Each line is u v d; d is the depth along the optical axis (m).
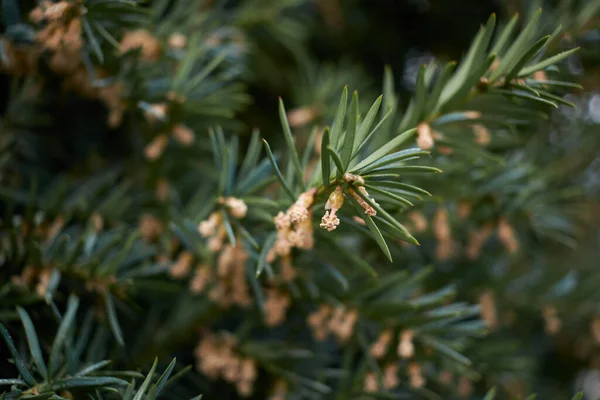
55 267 0.47
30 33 0.50
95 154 0.59
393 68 0.84
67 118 0.60
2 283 0.47
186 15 0.55
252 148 0.47
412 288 0.50
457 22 0.80
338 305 0.49
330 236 0.45
